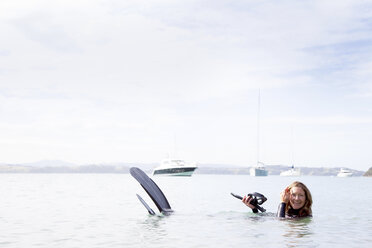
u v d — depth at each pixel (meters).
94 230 6.59
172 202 13.09
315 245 5.18
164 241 5.45
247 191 22.16
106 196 16.33
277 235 5.89
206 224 7.07
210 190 23.14
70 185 29.72
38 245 5.28
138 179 8.65
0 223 7.64
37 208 10.90
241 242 5.35
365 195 18.44
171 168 84.06
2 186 26.73
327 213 9.55
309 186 34.22
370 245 5.25
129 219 8.04
